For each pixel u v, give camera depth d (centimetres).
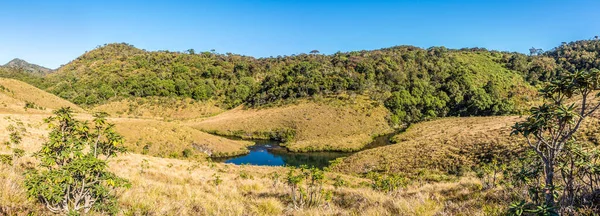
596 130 3231
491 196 850
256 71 15362
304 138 7262
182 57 16712
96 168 536
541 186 568
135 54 18500
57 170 514
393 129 8044
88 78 13912
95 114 618
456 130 5972
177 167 2458
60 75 15038
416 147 4741
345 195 1238
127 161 2208
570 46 16800
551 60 14238
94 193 607
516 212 412
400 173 3478
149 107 11212
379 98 9362
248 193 1302
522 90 10756
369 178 3138
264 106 10144
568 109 410
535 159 715
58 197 508
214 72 14225
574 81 431
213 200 962
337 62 13088
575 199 538
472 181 1400
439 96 9881
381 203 884
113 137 605
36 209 554
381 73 11106
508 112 8394
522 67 13562
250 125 8438
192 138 5950
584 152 500
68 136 558
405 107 9156
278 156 5894
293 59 16988
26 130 3164
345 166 4500
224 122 9031
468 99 9581
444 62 13175
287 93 10431
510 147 3462
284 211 945
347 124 7906
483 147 3844
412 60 12925
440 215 702
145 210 709
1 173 743
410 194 1156
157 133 5688
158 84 12319
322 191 1185
